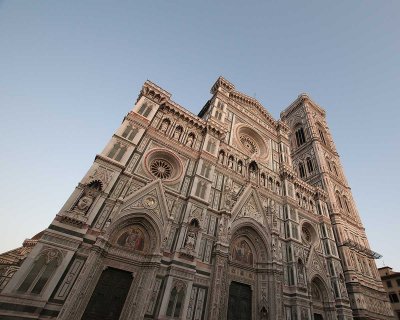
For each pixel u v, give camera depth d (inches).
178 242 968.3
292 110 3408.0
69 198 825.5
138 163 1079.6
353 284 1664.6
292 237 1450.5
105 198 888.9
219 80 1871.3
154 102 1307.8
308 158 2672.2
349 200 2374.5
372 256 2006.6
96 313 757.3
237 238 1282.0
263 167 1705.2
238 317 1080.2
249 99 2001.7
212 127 1457.9
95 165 939.3
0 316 592.7
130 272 880.3
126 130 1112.2
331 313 1391.5
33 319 625.3
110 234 877.8
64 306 671.1
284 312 1160.8
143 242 955.3
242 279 1178.6
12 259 1515.7
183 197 1124.5
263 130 1972.2
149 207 994.7
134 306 808.3
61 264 713.6
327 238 1704.0
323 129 3097.9
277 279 1200.2
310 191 1899.6
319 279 1469.0
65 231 763.4
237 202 1320.1
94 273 789.9
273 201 1573.6
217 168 1391.5
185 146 1298.0
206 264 1034.1
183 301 870.4
